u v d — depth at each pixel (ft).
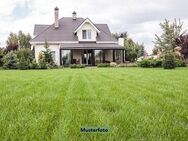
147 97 20.24
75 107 15.74
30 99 18.81
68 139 9.89
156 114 13.89
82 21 135.03
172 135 10.39
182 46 105.50
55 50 124.57
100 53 122.52
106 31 138.51
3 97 20.01
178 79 38.22
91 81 34.91
